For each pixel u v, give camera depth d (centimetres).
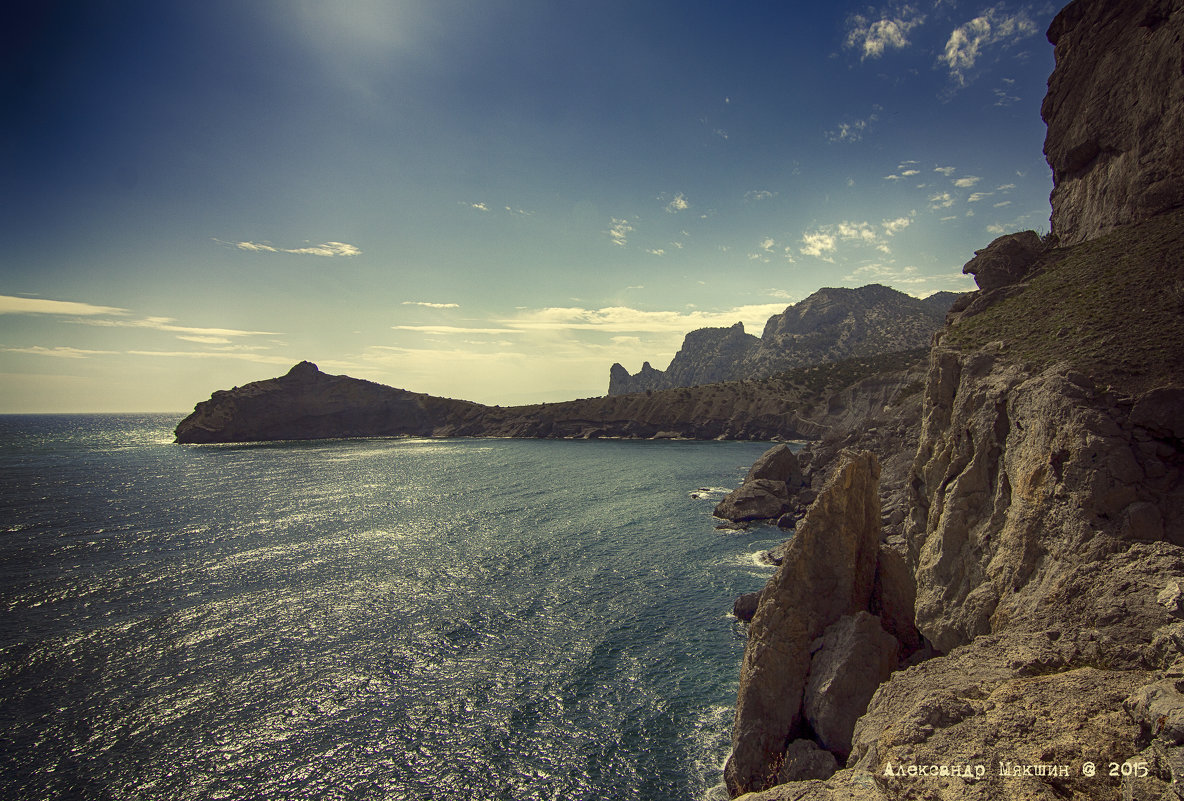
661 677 3547
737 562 5897
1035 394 1959
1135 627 1213
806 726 2198
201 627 4359
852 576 2420
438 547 6594
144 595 5028
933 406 2831
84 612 4644
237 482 11819
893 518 5188
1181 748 729
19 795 2644
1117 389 1800
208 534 7244
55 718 3209
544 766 2805
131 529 7500
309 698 3397
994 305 3297
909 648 2395
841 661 2133
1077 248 3456
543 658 3828
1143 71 3506
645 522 7825
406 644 4062
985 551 1973
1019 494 1873
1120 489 1587
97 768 2823
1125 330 2116
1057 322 2503
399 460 16238
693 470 13450
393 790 2677
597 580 5356
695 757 2823
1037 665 1186
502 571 5666
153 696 3422
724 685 3438
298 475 12950
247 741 3022
